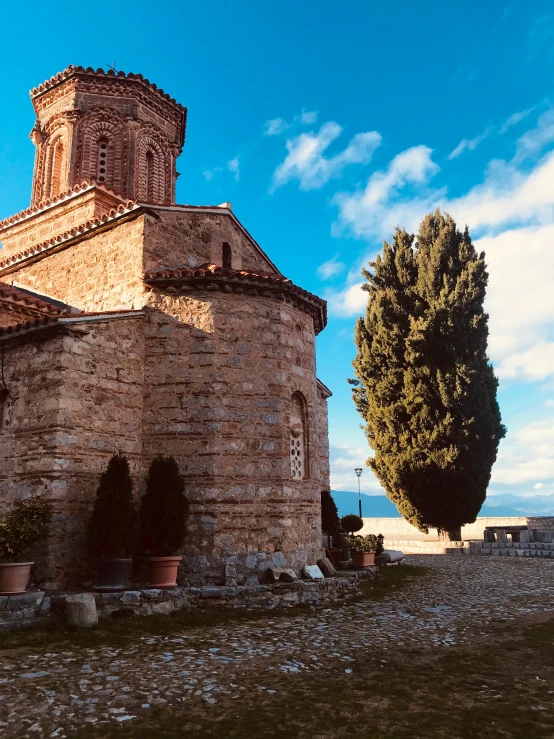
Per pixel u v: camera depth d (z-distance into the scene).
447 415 22.88
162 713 5.57
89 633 8.62
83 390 11.52
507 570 17.52
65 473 10.87
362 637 8.86
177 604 10.46
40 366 11.51
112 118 18.16
